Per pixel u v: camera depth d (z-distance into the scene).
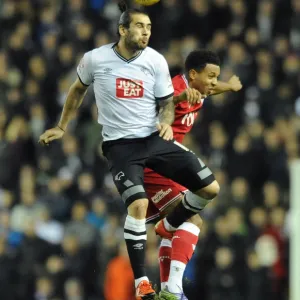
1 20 50.50
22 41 48.88
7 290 38.44
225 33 48.00
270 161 42.44
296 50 48.12
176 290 21.17
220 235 38.62
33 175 43.12
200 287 38.31
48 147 44.06
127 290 37.53
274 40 48.19
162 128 20.52
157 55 21.12
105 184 42.12
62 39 48.94
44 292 38.28
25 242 39.09
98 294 38.19
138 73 20.92
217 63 21.92
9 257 38.84
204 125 43.88
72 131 44.50
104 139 21.25
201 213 39.69
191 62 21.98
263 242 38.88
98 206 40.38
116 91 20.92
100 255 38.50
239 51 46.12
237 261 38.31
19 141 44.09
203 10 49.22
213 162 42.69
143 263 20.58
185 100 21.08
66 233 39.50
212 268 38.25
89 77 21.25
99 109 21.25
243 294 38.03
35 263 38.78
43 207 41.28
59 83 47.16
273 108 44.81
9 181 43.16
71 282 38.31
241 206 40.00
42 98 46.81
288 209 40.91
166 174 21.28
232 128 44.38
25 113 45.69
